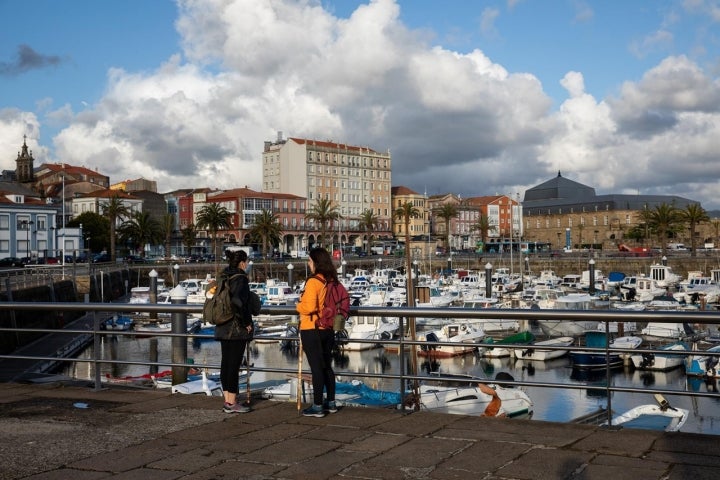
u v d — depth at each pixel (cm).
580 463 686
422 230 17450
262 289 8025
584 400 2498
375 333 3456
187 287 8294
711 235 15988
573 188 18588
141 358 4222
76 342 4250
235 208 14050
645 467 668
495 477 651
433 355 1920
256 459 728
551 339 3256
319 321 899
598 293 8025
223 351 947
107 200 13150
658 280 8550
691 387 2917
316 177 15562
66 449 782
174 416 934
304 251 13500
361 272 10638
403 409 943
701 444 741
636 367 2873
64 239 7319
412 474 665
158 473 689
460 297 7062
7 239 9962
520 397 2212
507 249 16400
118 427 880
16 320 4091
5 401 1049
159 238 12638
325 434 823
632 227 15950
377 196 16838
